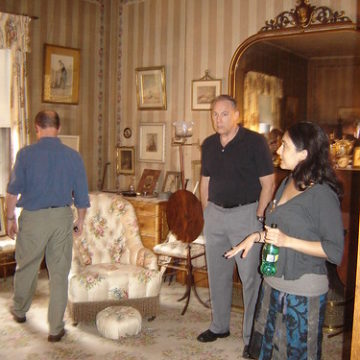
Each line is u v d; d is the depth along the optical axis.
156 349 3.45
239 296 4.50
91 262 4.14
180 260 5.00
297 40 4.59
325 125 4.64
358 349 1.66
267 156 3.28
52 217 3.46
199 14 5.09
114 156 6.14
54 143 3.52
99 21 5.95
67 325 3.82
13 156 5.04
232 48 4.90
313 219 2.15
